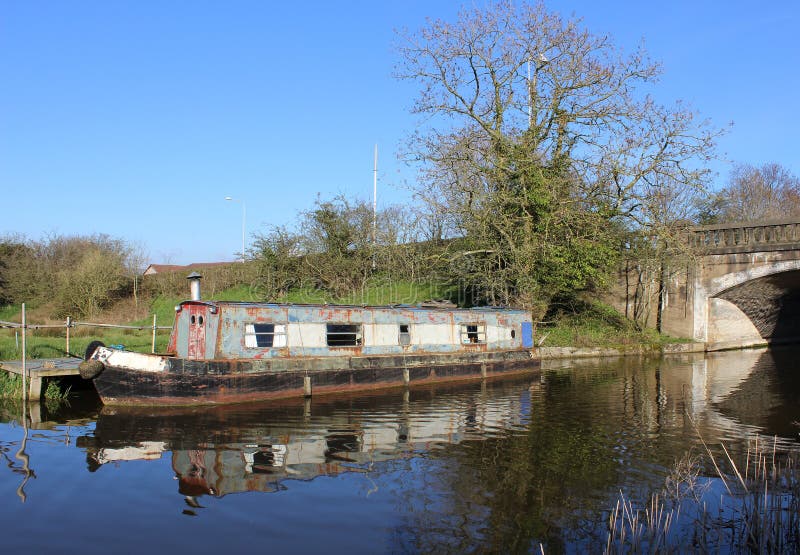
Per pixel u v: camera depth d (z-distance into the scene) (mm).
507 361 23672
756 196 59156
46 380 17906
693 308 34469
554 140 28766
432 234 36531
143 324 34688
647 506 9789
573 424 15312
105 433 13805
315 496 10078
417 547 8281
